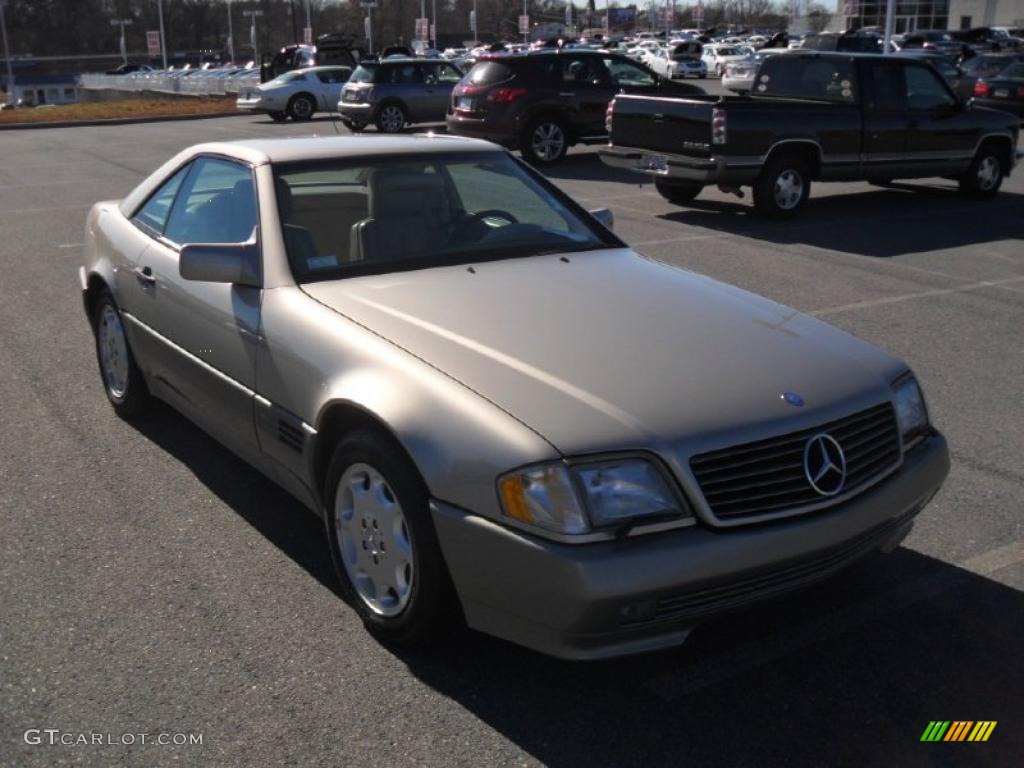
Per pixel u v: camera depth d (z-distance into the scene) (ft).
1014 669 11.05
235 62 345.31
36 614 11.96
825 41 125.49
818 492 10.24
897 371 11.93
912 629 11.81
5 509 14.71
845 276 30.17
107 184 51.78
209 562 13.25
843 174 40.96
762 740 9.91
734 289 14.01
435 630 10.88
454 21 387.14
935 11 245.24
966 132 43.83
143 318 16.33
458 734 9.96
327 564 13.23
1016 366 21.74
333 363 11.71
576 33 337.52
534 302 12.60
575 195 46.39
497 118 55.16
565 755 9.68
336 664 11.04
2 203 45.62
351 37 124.77
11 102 284.20
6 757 9.57
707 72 171.22
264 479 15.85
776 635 11.69
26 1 390.21
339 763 9.53
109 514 14.60
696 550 9.51
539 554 9.43
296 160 14.56
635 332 11.78
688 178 39.29
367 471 11.15
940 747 9.82
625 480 9.59
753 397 10.50
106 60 384.06
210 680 10.75
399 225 14.44
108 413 18.67
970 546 13.82
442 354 11.14
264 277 13.34
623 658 11.20
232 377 13.75
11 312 26.03
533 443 9.66
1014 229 38.24
